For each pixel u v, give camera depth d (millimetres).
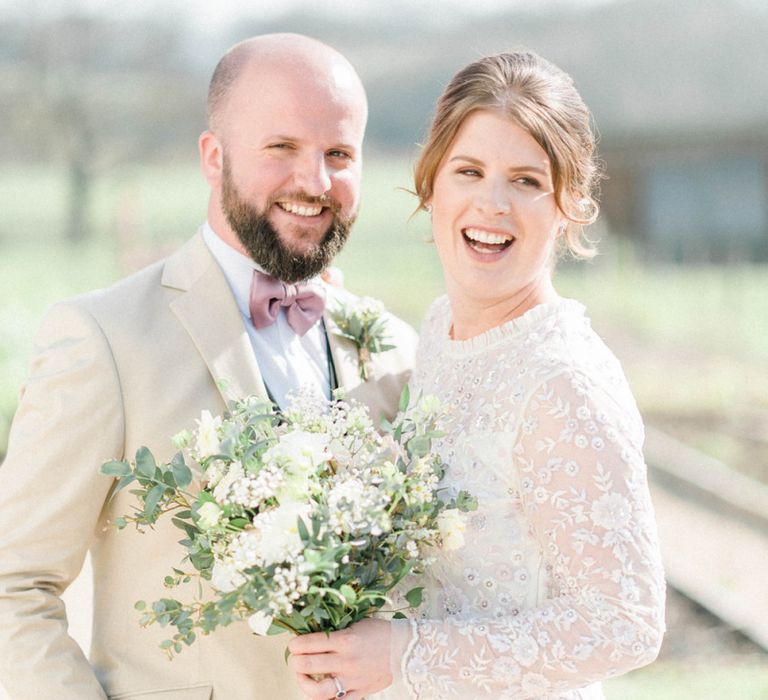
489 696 2217
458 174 2422
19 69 44000
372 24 42344
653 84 28250
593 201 2506
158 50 45688
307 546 2041
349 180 2766
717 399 11320
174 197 45531
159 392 2520
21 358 10281
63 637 2428
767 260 26625
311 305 2873
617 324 16656
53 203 46094
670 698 4965
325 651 2197
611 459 2188
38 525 2406
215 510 2109
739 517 8242
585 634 2150
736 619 5906
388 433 2594
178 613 2174
